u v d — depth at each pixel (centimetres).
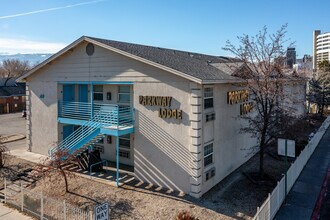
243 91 1977
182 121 1502
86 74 1881
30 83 2233
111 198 1451
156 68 1576
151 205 1375
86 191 1536
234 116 1883
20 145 2550
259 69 1706
